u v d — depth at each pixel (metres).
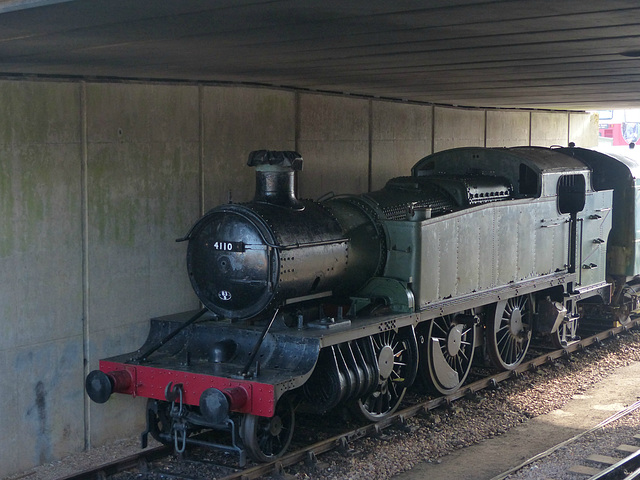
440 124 14.15
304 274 7.66
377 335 8.38
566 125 19.00
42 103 7.42
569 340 12.30
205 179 9.19
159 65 7.16
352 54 6.81
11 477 7.30
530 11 4.70
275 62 7.37
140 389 7.48
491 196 10.22
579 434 8.50
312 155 10.98
